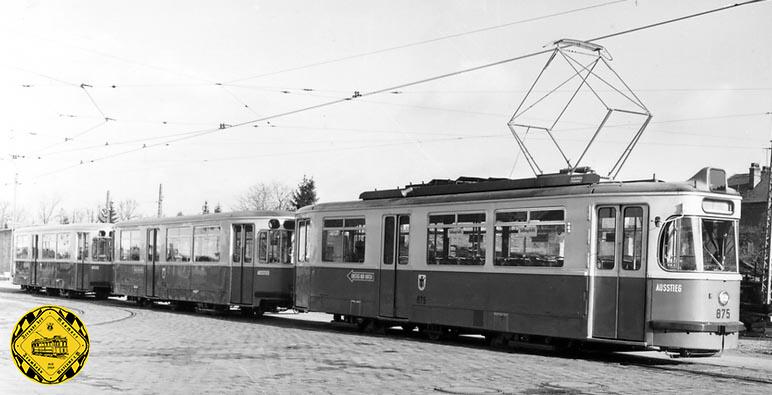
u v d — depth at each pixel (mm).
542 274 15430
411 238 18406
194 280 26109
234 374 11445
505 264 16156
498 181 16875
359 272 19688
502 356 14648
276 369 12094
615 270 14375
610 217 14570
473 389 10320
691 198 13883
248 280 23906
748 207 52219
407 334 19531
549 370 12602
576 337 14758
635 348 16516
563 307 14992
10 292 39750
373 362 13203
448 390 10195
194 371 11734
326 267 20766
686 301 13625
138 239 29766
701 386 11219
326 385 10508
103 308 28141
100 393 9570
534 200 15719
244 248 24172
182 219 27141
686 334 13555
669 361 14961
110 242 33781
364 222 19703
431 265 17812
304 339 17297
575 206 14992
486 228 16641
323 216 21078
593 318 14602
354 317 20422
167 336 17547
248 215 24109
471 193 17234
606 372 12578
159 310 27656
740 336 22656
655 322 13797
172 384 10398
